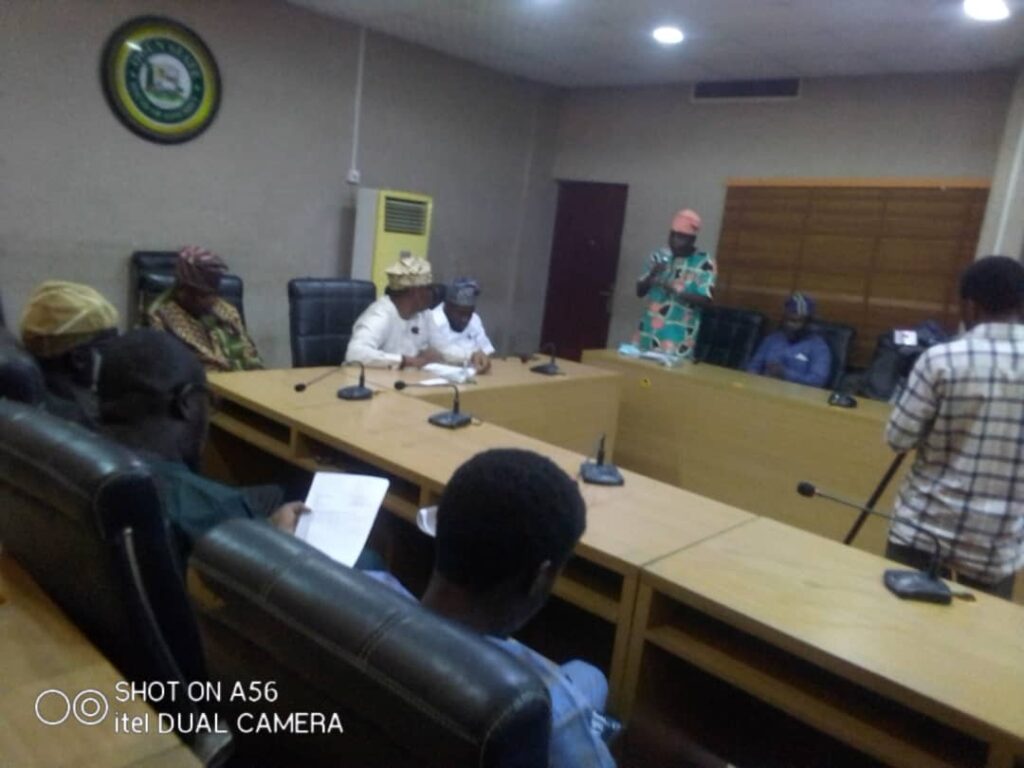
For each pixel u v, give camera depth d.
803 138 5.08
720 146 5.47
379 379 2.85
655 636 1.37
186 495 1.19
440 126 5.58
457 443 2.06
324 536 1.53
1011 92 4.27
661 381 3.83
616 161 6.07
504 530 0.86
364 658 0.65
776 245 5.23
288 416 2.19
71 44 3.89
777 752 1.48
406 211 5.06
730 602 1.27
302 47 4.75
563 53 5.05
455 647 0.64
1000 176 4.20
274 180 4.80
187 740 0.87
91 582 0.88
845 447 3.19
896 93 4.68
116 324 1.80
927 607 1.32
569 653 1.78
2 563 1.03
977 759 1.11
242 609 0.75
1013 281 1.65
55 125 3.92
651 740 1.45
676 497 1.79
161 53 4.18
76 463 0.85
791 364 4.41
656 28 4.22
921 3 3.40
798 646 1.18
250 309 4.87
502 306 6.40
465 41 5.01
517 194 6.25
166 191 4.36
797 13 3.70
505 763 0.58
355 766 0.69
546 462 0.93
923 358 1.74
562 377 3.31
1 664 0.83
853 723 1.18
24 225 3.91
